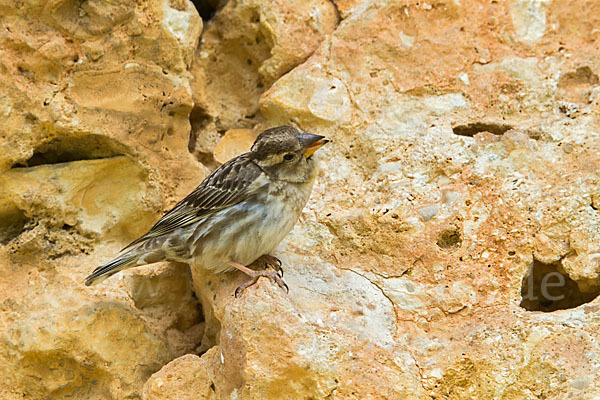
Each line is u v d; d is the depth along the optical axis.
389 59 11.30
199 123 12.29
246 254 9.80
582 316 8.83
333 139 11.09
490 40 11.31
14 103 10.27
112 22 10.58
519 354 8.66
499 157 10.26
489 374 8.66
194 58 12.07
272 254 10.08
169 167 11.17
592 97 10.77
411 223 9.88
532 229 9.69
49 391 10.07
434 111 10.95
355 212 10.24
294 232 10.28
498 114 10.89
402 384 8.66
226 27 12.15
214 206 9.79
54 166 10.63
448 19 11.44
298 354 8.62
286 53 11.75
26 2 10.24
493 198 9.96
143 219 11.05
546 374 8.52
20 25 10.29
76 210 10.78
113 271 9.80
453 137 10.52
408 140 10.72
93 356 10.02
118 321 10.20
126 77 10.75
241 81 12.42
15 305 10.27
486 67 11.14
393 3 11.42
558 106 10.83
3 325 10.12
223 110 12.33
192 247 9.89
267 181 9.75
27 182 10.53
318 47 11.70
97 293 10.38
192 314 11.30
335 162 10.95
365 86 11.24
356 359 8.81
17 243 10.57
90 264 10.76
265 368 8.63
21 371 9.97
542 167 10.14
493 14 11.41
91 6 10.46
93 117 10.52
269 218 9.73
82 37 10.50
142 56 10.88
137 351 10.27
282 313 8.84
